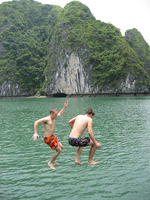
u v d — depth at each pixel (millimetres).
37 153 10062
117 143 11484
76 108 35594
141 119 20328
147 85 98812
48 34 149250
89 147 10922
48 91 117875
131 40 134000
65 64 111188
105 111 28953
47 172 7645
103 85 101062
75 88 108625
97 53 107750
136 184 6508
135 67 99312
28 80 127625
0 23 146750
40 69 129250
